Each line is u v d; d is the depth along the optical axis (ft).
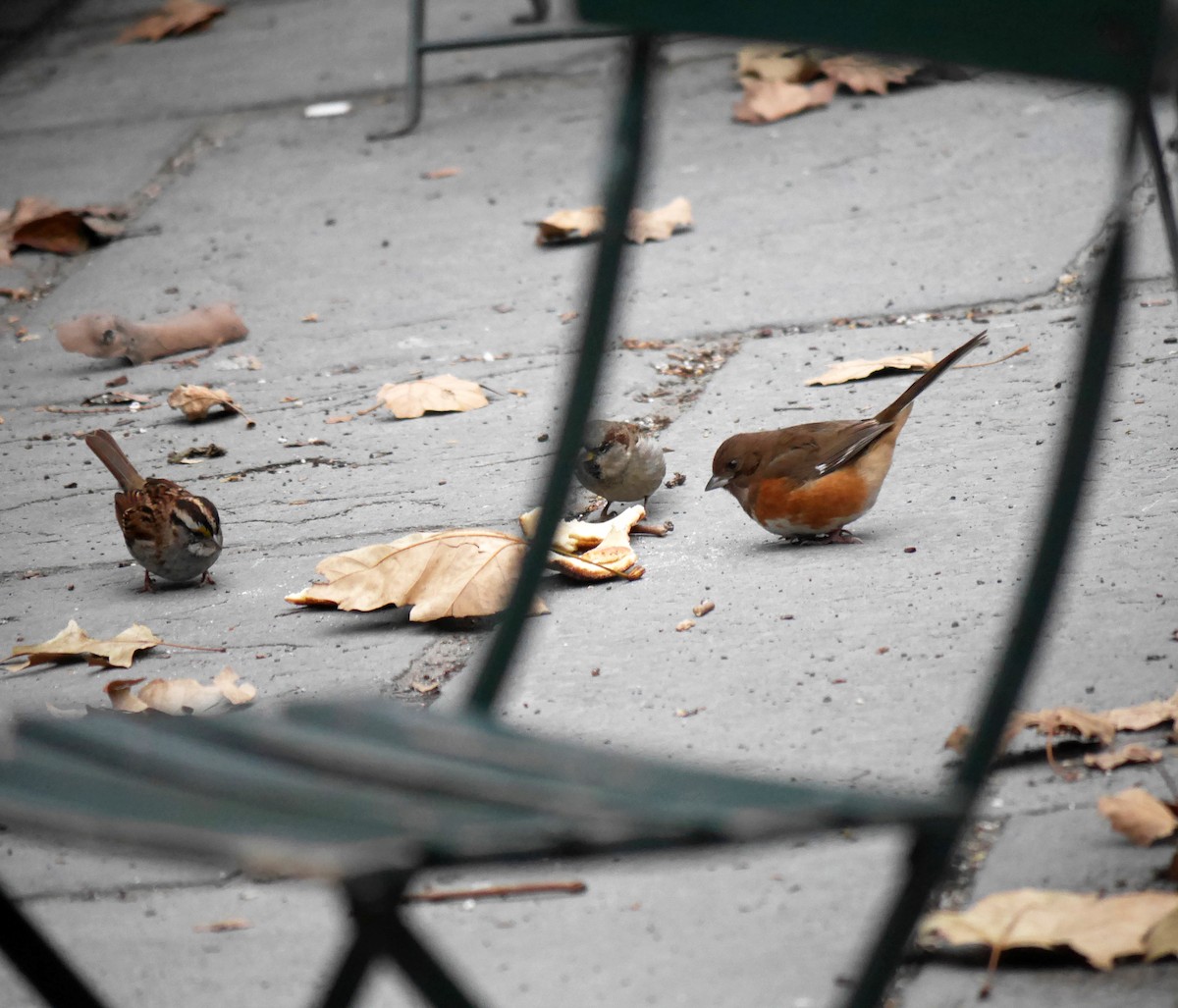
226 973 19.39
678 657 26.48
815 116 55.67
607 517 33.60
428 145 56.90
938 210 46.55
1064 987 17.51
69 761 14.44
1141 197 44.80
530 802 12.86
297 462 36.96
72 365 44.42
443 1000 12.23
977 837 20.58
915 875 13.89
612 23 17.54
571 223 47.29
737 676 25.50
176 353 44.47
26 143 60.95
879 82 56.34
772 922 19.30
